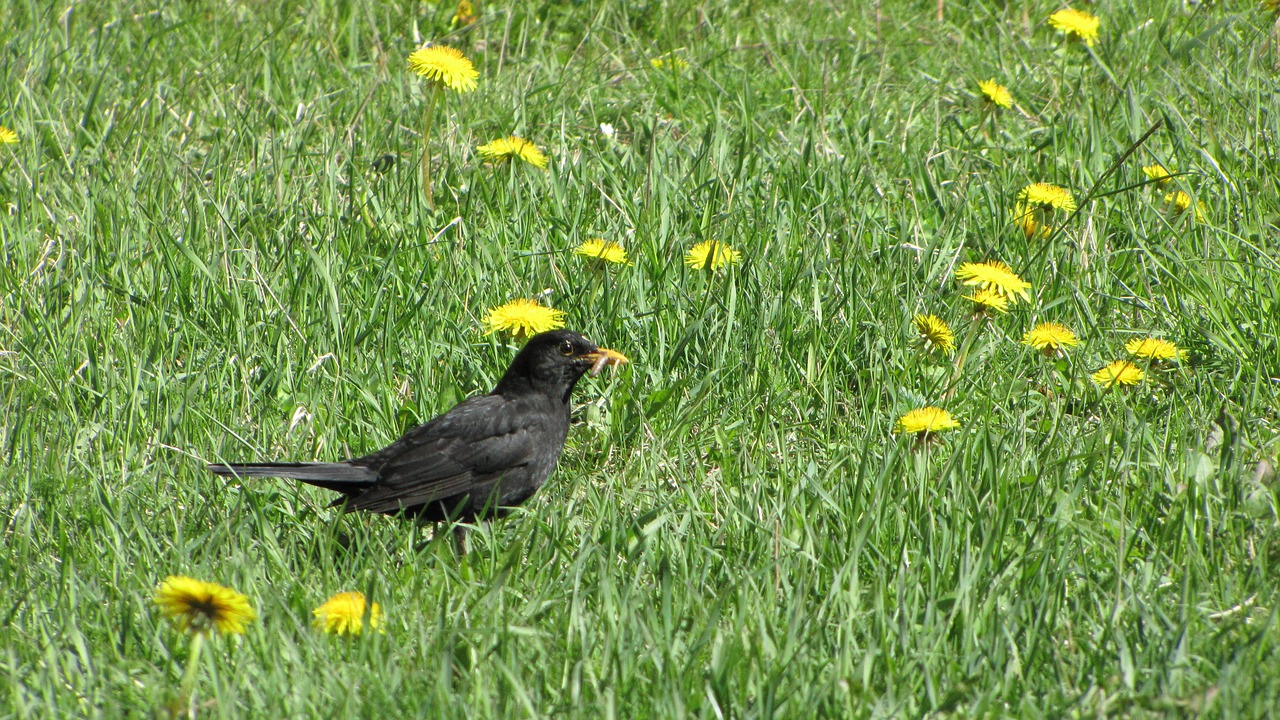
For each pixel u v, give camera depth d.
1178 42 14.43
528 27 15.80
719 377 9.88
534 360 9.05
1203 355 9.97
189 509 8.38
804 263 10.71
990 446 8.23
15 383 9.45
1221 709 5.93
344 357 9.92
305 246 10.32
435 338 10.22
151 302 10.34
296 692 6.32
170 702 6.03
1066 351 9.93
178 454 8.84
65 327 10.12
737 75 14.79
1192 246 11.08
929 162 12.85
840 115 13.63
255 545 7.92
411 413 9.54
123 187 11.98
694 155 12.92
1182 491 7.86
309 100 14.02
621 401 9.59
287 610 6.86
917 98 14.27
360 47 15.47
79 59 14.62
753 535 7.91
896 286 10.72
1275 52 14.05
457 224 11.50
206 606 6.06
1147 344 9.55
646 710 6.32
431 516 8.91
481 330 10.40
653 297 10.62
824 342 10.18
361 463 8.64
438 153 13.11
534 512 8.48
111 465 8.70
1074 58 14.77
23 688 6.29
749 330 10.18
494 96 14.05
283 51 14.99
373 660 6.65
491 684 6.47
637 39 15.46
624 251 10.91
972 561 7.34
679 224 11.66
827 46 15.32
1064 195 10.91
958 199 12.19
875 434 9.16
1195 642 6.62
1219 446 8.65
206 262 11.00
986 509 7.78
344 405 9.70
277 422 9.52
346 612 6.70
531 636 6.86
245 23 15.81
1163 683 6.21
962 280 10.65
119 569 7.54
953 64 14.78
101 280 10.72
